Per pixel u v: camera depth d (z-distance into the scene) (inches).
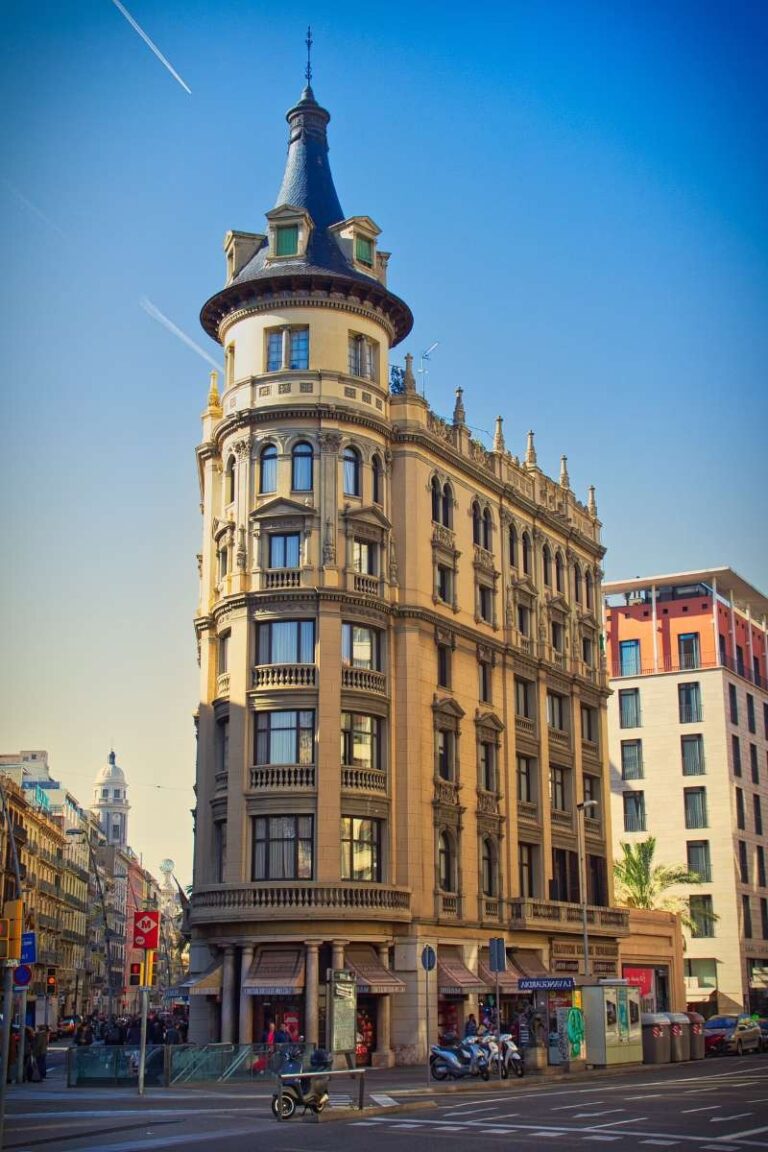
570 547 2780.5
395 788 2033.7
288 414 2049.7
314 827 1914.4
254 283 2105.1
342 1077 1669.5
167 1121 1087.0
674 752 3745.1
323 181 2299.5
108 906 7475.4
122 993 7731.3
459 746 2202.3
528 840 2393.0
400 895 1959.9
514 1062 1605.6
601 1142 876.6
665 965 2930.6
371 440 2103.8
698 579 3900.1
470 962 2126.0
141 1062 1376.7
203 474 2281.0
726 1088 1402.6
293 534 2030.0
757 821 3831.2
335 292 2114.9
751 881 3705.7
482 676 2345.0
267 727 1966.0
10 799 4311.0
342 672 1985.7
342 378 2082.9
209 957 2015.3
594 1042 1825.8
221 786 1996.8
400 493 2160.4
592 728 2770.7
